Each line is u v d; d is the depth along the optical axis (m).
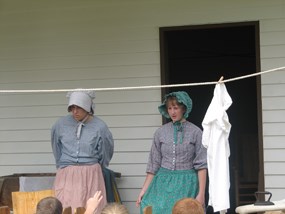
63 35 5.82
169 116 4.32
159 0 5.59
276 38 5.31
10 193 5.21
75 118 4.33
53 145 4.44
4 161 5.96
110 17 5.71
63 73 5.82
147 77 5.61
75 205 4.14
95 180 4.25
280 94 5.29
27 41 5.92
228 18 5.43
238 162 7.60
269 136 5.30
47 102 5.87
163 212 3.97
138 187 5.59
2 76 5.97
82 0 5.78
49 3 5.86
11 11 5.96
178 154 4.10
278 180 5.26
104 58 5.71
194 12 5.51
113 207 2.84
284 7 5.30
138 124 5.62
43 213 3.00
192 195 4.04
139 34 5.63
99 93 5.71
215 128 3.70
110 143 4.39
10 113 5.96
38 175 5.66
